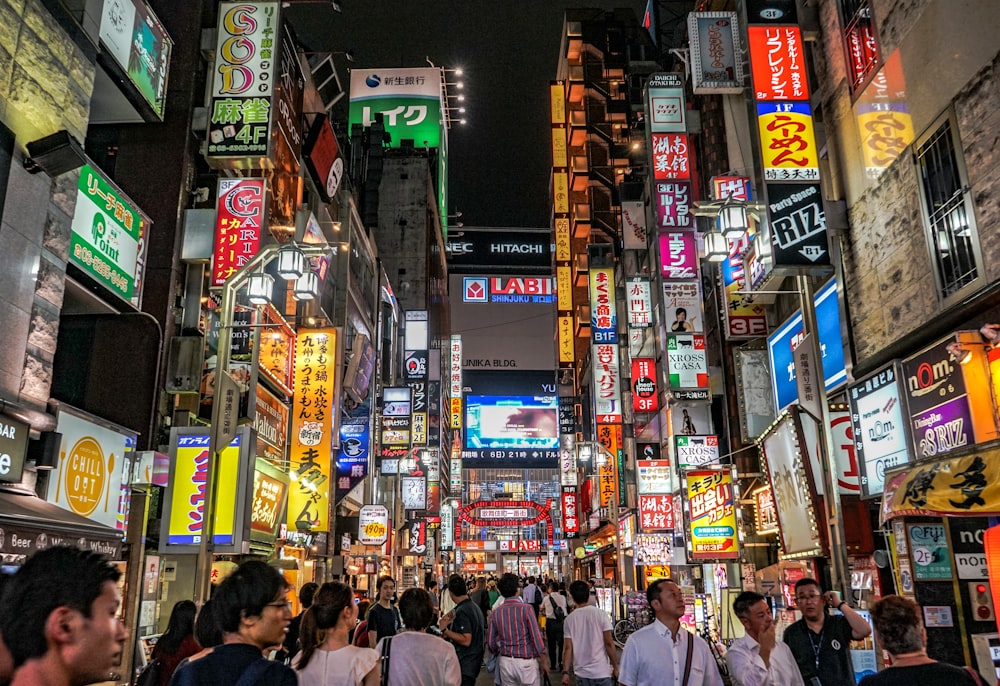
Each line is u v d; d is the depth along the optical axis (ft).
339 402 76.02
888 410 36.14
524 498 328.90
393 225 189.78
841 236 42.37
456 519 237.45
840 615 19.74
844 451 41.65
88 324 46.80
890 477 33.22
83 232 37.99
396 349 139.85
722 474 62.85
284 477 58.70
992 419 29.30
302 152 74.69
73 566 6.55
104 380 45.85
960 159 32.17
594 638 28.78
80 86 37.32
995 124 30.09
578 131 188.85
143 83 47.65
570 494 156.76
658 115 76.48
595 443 110.52
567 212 188.65
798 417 39.01
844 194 42.80
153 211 49.96
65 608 6.31
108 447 37.99
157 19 49.83
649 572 86.22
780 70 44.55
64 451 34.06
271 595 10.22
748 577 61.98
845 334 41.70
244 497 40.81
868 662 33.55
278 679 9.44
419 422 137.59
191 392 47.62
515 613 29.09
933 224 34.60
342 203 97.91
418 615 18.81
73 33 36.83
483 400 270.87
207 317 50.62
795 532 42.39
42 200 33.47
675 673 17.89
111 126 51.78
